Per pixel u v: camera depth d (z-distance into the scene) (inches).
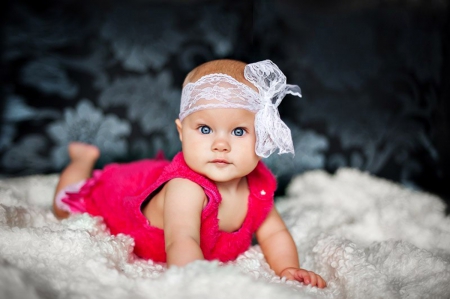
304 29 90.6
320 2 91.0
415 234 61.7
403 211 67.1
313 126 89.9
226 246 53.8
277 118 49.1
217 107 47.6
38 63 87.0
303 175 84.4
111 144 88.2
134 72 88.6
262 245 56.8
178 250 46.1
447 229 66.2
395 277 49.3
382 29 90.6
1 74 86.2
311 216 66.8
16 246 44.3
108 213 56.9
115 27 88.4
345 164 90.2
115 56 88.4
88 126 87.8
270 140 49.0
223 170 48.4
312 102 89.9
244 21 90.7
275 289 37.7
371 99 90.2
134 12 89.4
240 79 49.1
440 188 89.1
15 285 33.7
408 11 90.7
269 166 88.0
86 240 46.2
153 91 88.8
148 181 57.0
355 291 45.2
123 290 38.6
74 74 87.7
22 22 87.0
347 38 90.5
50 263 42.7
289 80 89.7
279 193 88.2
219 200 50.0
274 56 90.2
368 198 75.6
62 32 87.7
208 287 37.0
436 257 50.4
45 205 71.2
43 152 87.4
